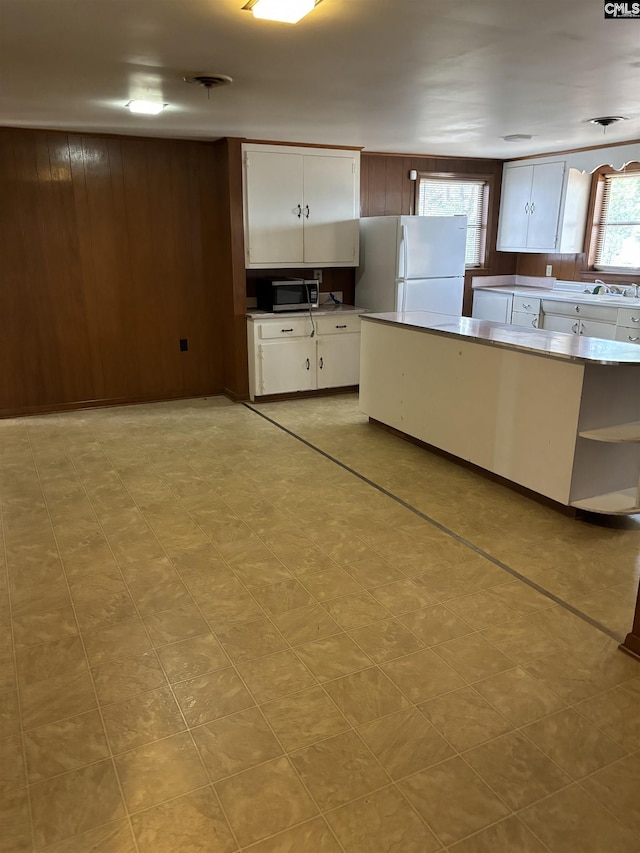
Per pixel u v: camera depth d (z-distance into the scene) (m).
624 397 3.25
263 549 3.04
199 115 4.20
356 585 2.71
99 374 5.50
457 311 5.98
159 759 1.80
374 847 1.54
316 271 6.12
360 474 4.02
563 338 3.69
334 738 1.88
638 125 4.55
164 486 3.82
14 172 4.85
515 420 3.55
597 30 2.49
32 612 2.52
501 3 2.22
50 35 2.54
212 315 5.82
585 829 1.58
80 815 1.63
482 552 3.00
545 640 2.34
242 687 2.09
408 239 5.56
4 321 5.09
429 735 1.89
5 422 5.13
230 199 5.24
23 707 2.00
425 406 4.30
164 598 2.62
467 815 1.63
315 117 4.29
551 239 6.27
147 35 2.55
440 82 3.31
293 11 2.23
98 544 3.09
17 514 3.42
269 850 1.53
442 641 2.33
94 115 4.21
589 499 3.31
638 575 2.79
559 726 1.92
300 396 5.94
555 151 5.98
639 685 2.10
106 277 5.33
